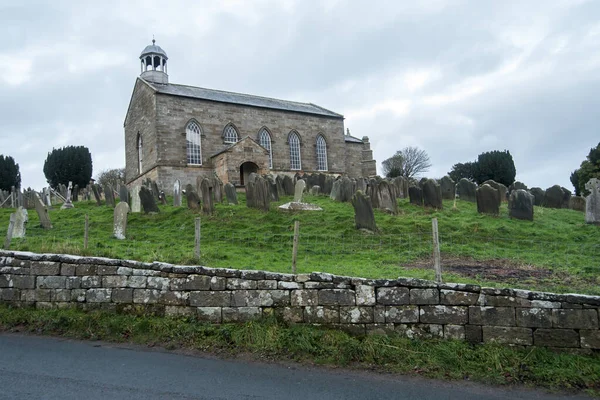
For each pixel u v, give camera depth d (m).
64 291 7.22
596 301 5.74
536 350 5.68
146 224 15.34
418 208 16.80
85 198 27.16
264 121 37.72
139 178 35.72
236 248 11.59
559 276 8.59
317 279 6.47
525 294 5.94
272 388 4.80
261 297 6.56
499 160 51.75
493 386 5.05
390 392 4.80
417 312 6.15
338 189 19.34
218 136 35.09
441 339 6.01
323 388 4.86
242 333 6.17
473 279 8.23
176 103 33.41
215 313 6.61
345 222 14.37
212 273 6.74
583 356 5.62
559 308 5.83
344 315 6.31
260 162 32.72
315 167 40.28
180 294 6.78
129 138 38.56
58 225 15.56
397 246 11.82
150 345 6.09
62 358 5.50
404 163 73.12
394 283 6.29
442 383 5.10
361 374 5.32
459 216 15.38
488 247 11.70
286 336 6.04
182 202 22.39
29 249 9.58
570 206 18.12
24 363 5.29
